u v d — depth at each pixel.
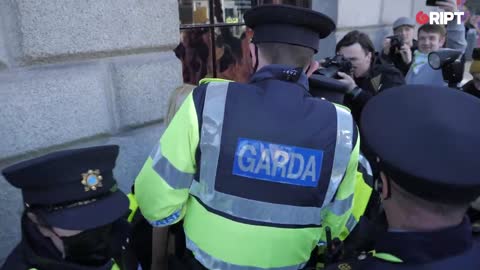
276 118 1.29
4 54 2.05
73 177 1.17
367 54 2.67
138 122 2.69
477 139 0.80
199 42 3.92
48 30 2.14
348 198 1.41
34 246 1.19
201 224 1.35
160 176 1.35
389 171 0.84
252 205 1.29
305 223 1.34
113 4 2.44
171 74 2.87
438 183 0.78
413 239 0.86
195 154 1.33
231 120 1.28
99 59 2.44
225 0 4.12
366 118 0.91
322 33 1.49
